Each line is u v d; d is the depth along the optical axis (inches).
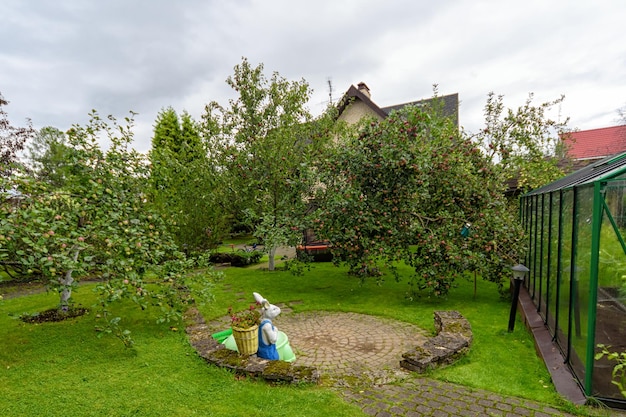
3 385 149.5
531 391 146.2
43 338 202.5
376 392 147.4
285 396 141.6
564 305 174.6
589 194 140.7
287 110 428.1
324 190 351.9
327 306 292.5
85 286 350.9
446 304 290.4
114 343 197.2
